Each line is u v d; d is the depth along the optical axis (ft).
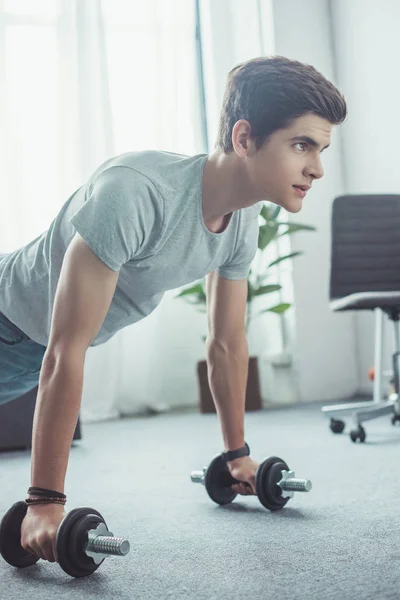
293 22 15.17
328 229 15.11
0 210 13.74
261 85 4.03
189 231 4.43
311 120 4.02
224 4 15.21
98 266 4.02
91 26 14.08
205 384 13.75
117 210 4.02
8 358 5.10
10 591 3.84
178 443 9.98
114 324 4.97
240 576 3.84
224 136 4.28
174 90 14.73
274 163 4.10
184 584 3.77
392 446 8.46
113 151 14.12
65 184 13.96
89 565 3.93
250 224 4.96
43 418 3.98
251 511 5.42
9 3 13.99
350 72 15.01
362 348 15.08
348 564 3.93
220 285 5.32
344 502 5.51
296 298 14.85
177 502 5.95
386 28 14.01
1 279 4.91
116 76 14.56
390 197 11.45
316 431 10.28
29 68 14.03
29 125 13.98
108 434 11.60
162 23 14.70
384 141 14.28
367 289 11.16
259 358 15.52
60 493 4.01
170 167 4.33
